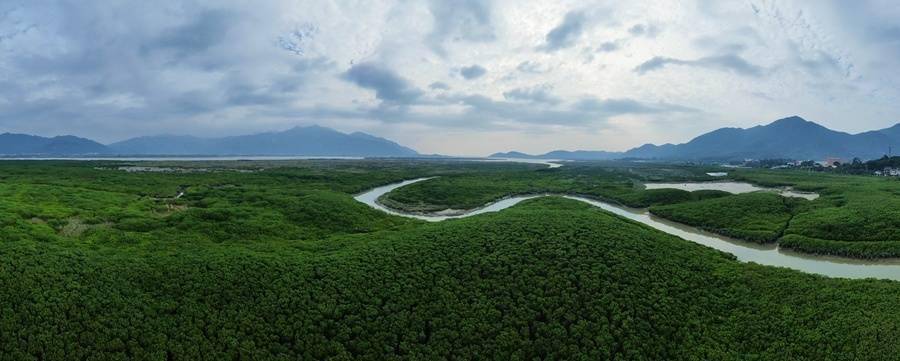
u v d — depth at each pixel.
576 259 46.47
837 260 61.84
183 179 120.12
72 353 30.08
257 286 39.53
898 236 64.12
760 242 71.38
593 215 66.06
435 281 42.25
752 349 35.12
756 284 44.53
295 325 35.28
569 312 38.38
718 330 37.53
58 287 35.91
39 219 56.22
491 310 38.31
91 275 38.44
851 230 68.44
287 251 50.44
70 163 194.75
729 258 54.88
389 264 45.22
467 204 110.56
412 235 55.75
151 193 92.25
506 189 134.88
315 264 44.78
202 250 48.62
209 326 34.22
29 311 32.91
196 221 63.00
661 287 43.03
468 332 35.75
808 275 46.75
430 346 34.28
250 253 47.19
